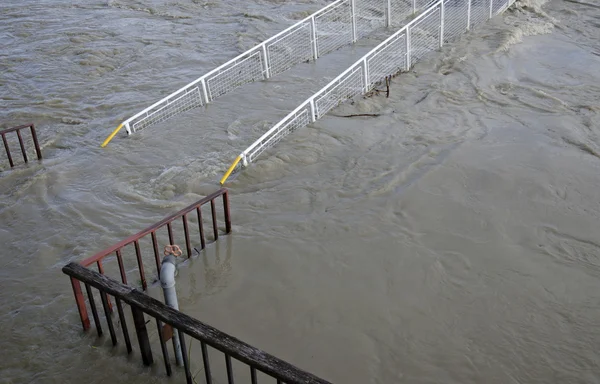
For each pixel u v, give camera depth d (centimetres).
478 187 911
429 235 803
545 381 579
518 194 891
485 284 709
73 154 1091
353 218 843
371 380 582
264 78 1448
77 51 1677
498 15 1791
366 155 1028
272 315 668
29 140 1162
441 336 634
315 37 1565
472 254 763
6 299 691
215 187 951
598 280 712
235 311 675
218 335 457
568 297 686
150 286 708
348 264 747
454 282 713
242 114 1241
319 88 1366
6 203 917
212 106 1293
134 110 1300
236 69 1508
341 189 923
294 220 841
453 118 1171
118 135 1168
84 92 1415
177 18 1964
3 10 2108
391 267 740
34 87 1458
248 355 433
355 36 1683
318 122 1165
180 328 475
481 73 1396
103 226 844
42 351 607
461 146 1030
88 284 574
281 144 1077
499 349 616
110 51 1672
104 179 986
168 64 1570
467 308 672
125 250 779
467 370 591
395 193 900
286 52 1620
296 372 413
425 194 893
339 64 1515
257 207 882
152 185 962
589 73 1402
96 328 624
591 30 1694
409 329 643
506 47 1551
